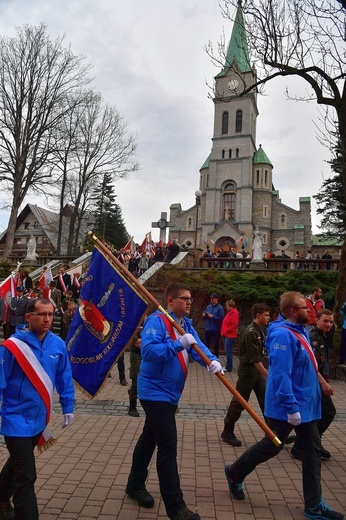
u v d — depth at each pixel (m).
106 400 7.96
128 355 13.52
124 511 3.74
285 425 3.79
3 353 3.27
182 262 20.72
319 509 3.60
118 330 4.65
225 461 5.00
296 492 4.21
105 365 4.64
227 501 4.00
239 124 62.09
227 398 8.30
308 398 3.75
